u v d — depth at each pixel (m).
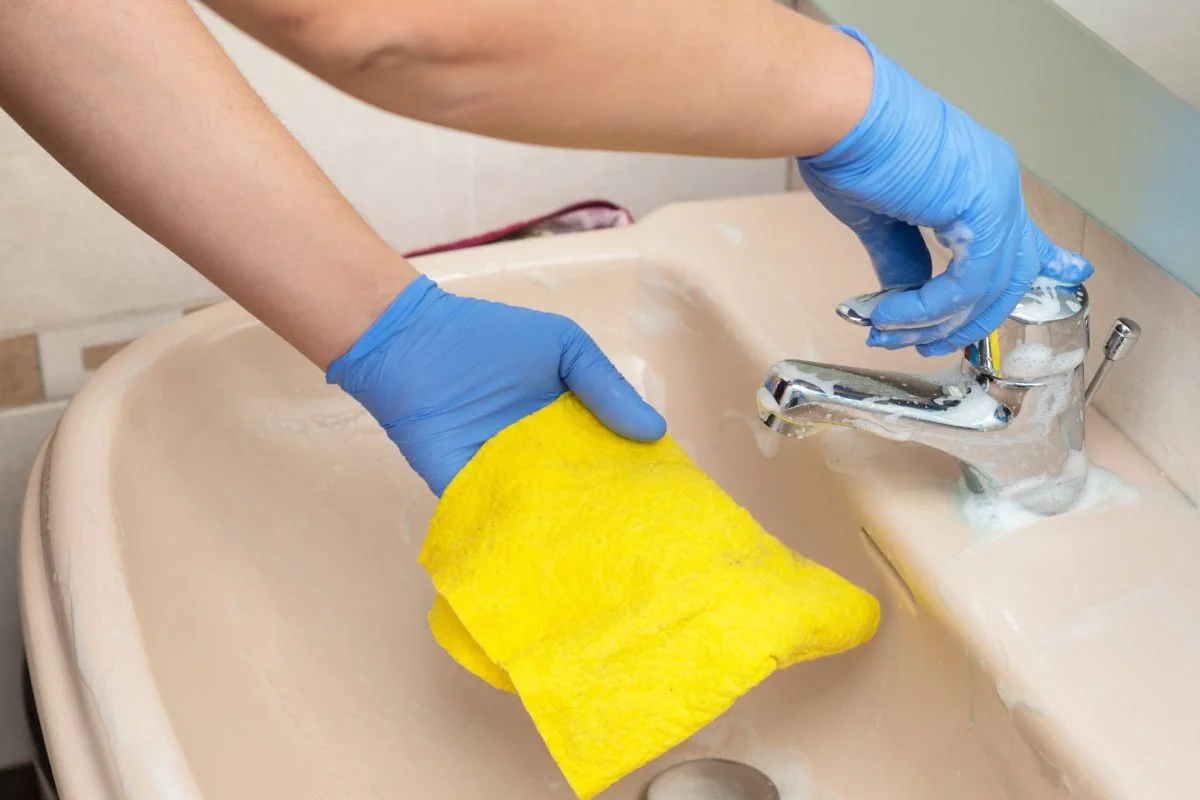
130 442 0.71
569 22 0.45
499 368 0.64
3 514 1.02
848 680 0.71
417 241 1.02
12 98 0.52
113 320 0.97
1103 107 0.65
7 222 0.90
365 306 0.60
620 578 0.58
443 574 0.62
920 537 0.64
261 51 0.89
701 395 0.85
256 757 0.64
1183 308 0.63
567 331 0.67
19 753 1.15
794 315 0.80
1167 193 0.61
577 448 0.64
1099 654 0.57
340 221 0.57
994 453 0.62
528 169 1.01
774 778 0.71
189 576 0.71
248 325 0.80
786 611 0.56
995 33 0.72
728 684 0.55
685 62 0.48
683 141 0.51
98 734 0.54
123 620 0.59
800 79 0.51
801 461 0.74
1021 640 0.58
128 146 0.52
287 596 0.75
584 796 0.55
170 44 0.52
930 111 0.54
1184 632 0.59
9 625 1.07
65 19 0.50
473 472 0.63
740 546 0.59
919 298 0.56
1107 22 0.64
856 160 0.54
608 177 1.04
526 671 0.56
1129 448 0.69
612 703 0.55
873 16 0.84
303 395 0.82
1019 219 0.55
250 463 0.79
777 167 1.08
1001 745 0.59
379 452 0.84
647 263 0.87
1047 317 0.58
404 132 0.96
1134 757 0.53
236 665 0.69
